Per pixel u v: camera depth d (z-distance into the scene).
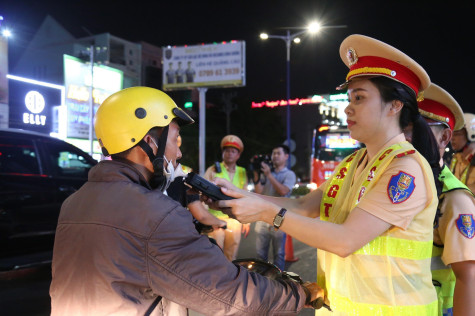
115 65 36.81
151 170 1.43
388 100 1.41
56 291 1.27
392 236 1.32
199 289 1.21
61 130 21.70
